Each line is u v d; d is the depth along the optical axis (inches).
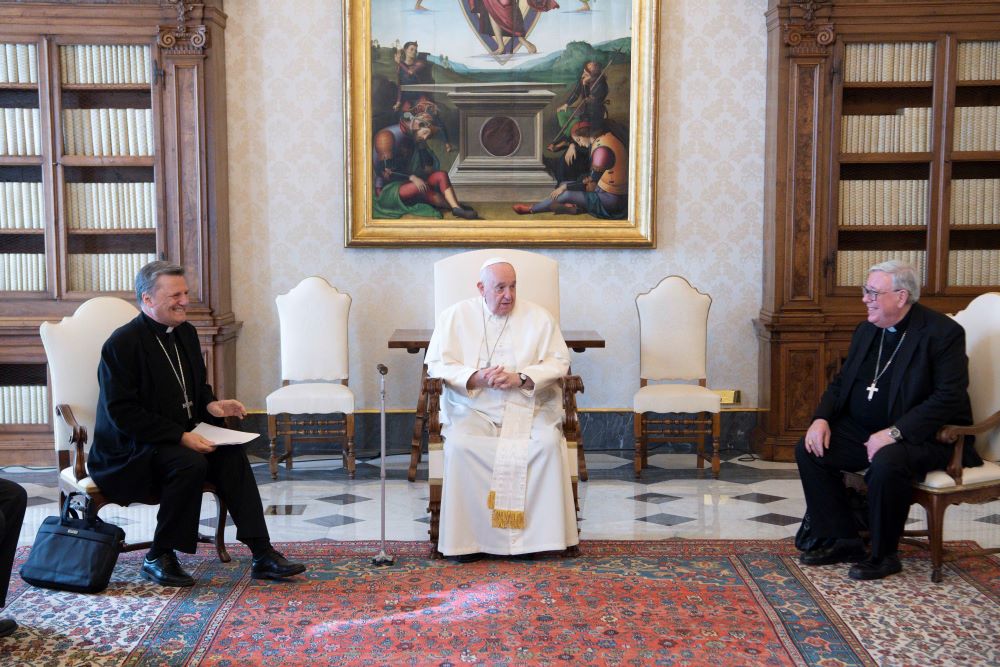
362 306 261.7
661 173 260.8
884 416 169.3
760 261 262.8
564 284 262.4
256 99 256.2
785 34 245.0
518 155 257.9
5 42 242.7
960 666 127.8
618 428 265.9
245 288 260.4
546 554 174.4
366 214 257.1
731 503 211.2
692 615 145.2
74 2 239.8
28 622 142.6
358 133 254.7
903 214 252.7
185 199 245.4
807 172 247.9
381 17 252.7
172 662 129.1
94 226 249.1
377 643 135.2
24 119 245.8
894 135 250.2
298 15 254.7
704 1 256.2
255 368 261.9
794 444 251.6
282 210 259.1
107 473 156.6
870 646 134.1
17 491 144.0
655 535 187.3
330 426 262.4
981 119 248.8
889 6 242.5
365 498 215.5
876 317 167.9
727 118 259.6
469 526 172.2
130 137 247.0
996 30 243.9
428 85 255.1
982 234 256.4
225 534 187.5
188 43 241.6
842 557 170.1
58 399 166.9
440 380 183.8
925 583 159.2
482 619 143.8
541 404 189.5
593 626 141.0
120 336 159.9
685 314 245.9
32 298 247.4
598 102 256.5
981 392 169.6
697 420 249.0
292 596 153.6
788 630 139.6
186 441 158.4
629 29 254.7
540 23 254.8
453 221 258.2
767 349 255.0
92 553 152.7
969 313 175.0
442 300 214.8
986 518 199.2
